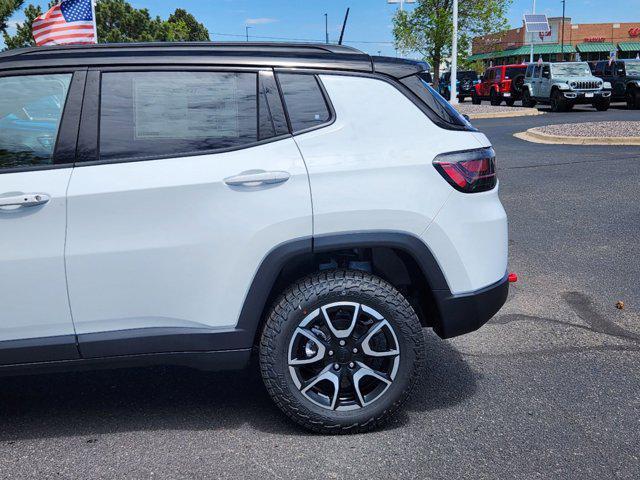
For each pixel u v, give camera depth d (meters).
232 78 3.16
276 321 3.07
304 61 3.21
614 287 5.55
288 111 3.15
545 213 8.38
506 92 31.52
